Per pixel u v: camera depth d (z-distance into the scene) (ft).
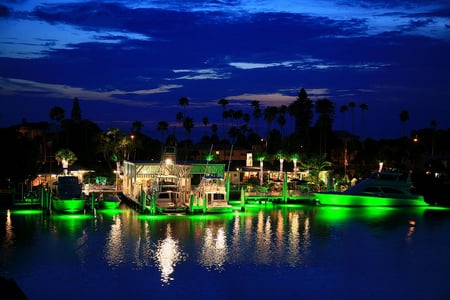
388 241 169.89
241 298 112.88
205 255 148.05
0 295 73.20
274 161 365.81
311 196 260.62
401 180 250.98
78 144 394.73
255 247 158.81
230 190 266.16
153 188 223.10
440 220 211.61
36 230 181.16
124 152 355.97
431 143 442.09
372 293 117.39
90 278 125.49
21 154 247.29
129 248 155.53
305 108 501.97
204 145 452.76
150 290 117.19
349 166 388.57
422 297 115.34
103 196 240.94
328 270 134.51
